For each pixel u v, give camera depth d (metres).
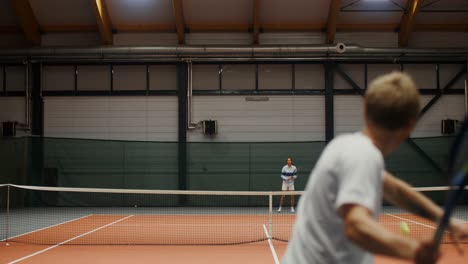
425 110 16.02
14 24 16.00
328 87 15.98
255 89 16.22
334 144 1.33
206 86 16.27
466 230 1.41
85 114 16.27
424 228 9.17
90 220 11.30
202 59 15.77
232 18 15.77
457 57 15.62
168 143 15.79
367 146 1.23
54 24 15.98
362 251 1.33
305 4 15.34
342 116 16.08
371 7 15.37
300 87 16.27
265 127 16.17
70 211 13.98
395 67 16.22
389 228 9.19
